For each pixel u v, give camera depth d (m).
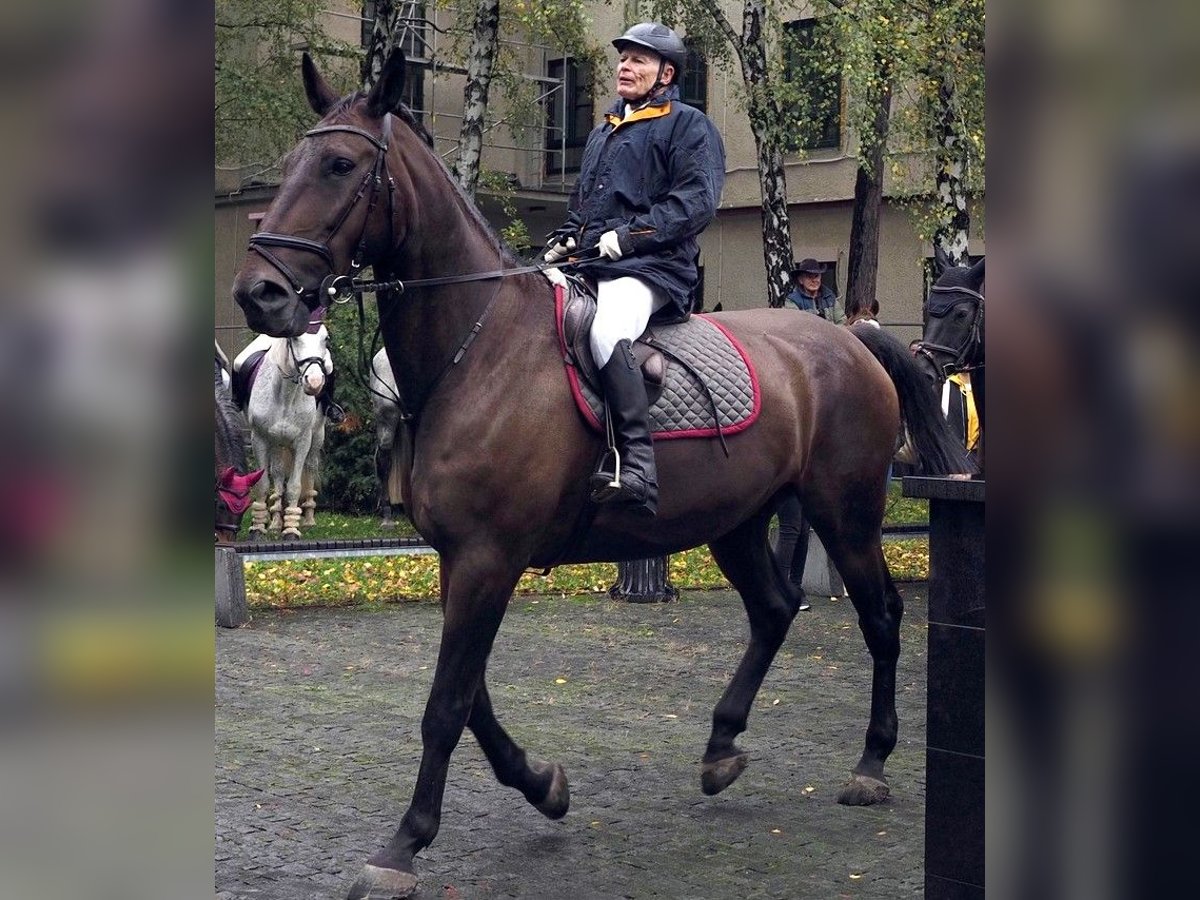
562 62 24.70
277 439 13.28
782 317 5.52
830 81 16.41
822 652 8.41
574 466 4.46
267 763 5.69
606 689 7.33
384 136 4.14
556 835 4.74
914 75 15.04
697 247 5.07
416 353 4.31
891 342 5.73
